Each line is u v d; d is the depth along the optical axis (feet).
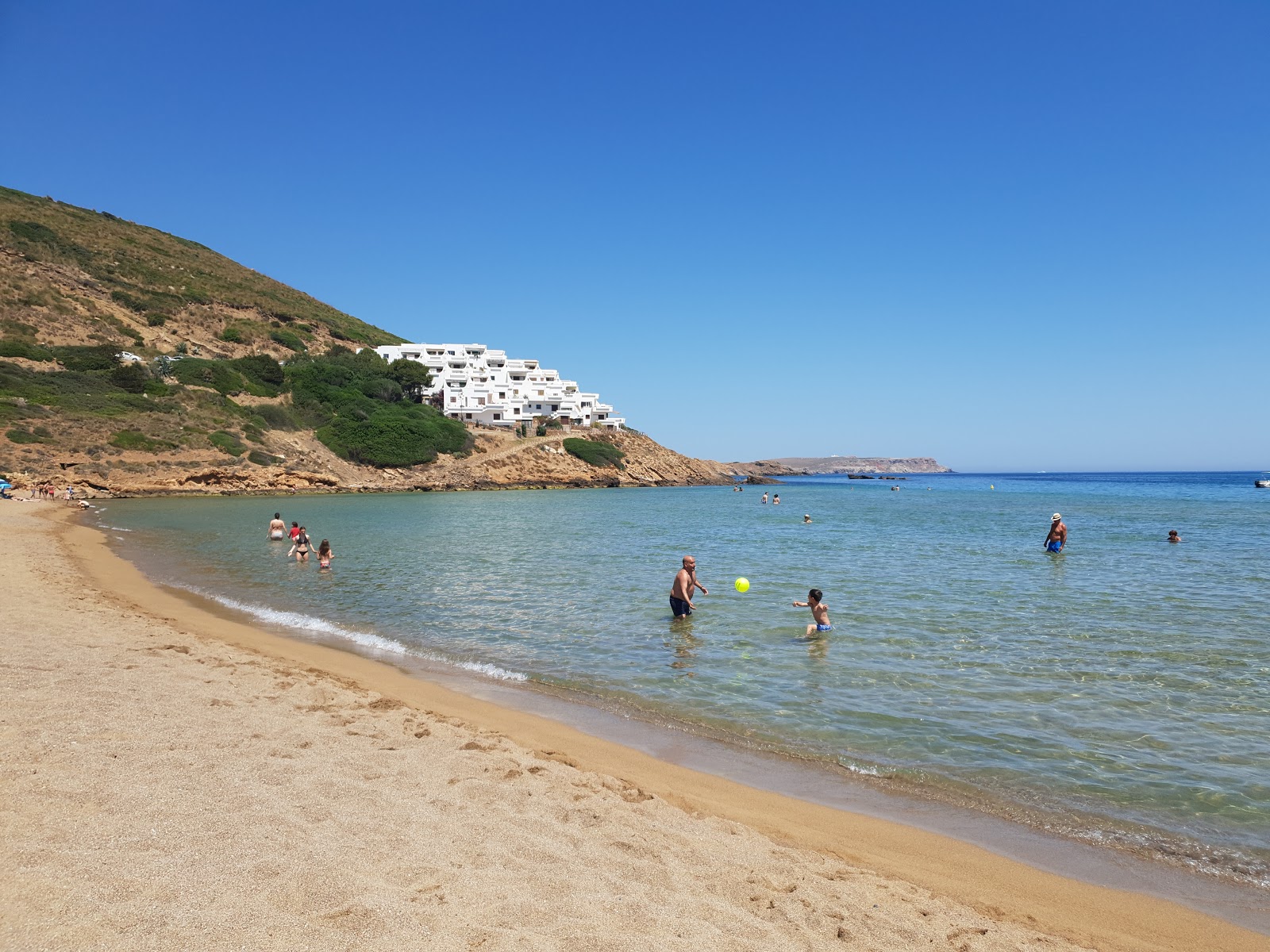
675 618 51.01
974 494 303.89
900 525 136.77
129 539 105.40
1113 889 18.11
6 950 10.74
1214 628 47.42
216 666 33.91
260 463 244.63
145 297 340.39
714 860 17.67
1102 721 30.40
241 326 354.54
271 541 102.53
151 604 54.24
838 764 26.09
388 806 18.69
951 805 22.91
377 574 73.10
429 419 322.75
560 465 333.62
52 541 90.48
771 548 95.86
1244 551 89.51
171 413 248.11
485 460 316.60
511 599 58.85
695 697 33.63
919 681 36.06
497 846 16.98
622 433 408.05
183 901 12.80
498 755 24.14
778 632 46.55
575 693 34.30
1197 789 24.13
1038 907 17.11
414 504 208.64
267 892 13.48
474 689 34.78
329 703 29.07
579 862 16.62
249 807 17.48
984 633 46.01
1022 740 28.35
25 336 260.62
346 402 306.96
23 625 38.78
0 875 12.92
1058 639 44.19
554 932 13.32
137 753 20.51
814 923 14.96
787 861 18.17
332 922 12.71
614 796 21.67
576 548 96.37
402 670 37.99
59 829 15.07
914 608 54.19
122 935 11.53
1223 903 17.62
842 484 495.00
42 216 379.96
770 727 29.84
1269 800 23.30
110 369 262.67
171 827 15.83
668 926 14.06
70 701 24.94
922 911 16.15
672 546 99.25
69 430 217.77
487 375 407.23
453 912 13.60
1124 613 51.96
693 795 22.89
